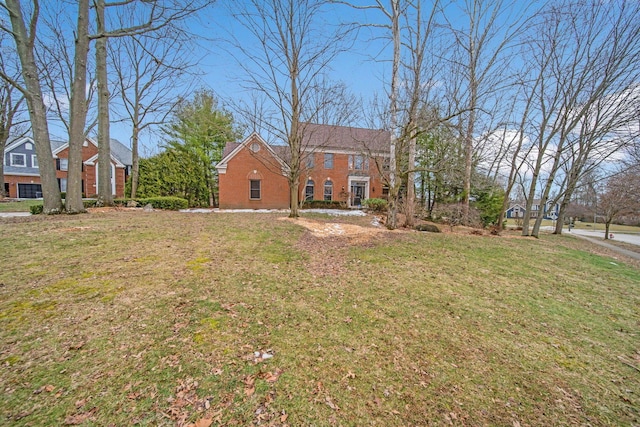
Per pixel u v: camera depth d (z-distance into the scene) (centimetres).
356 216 1467
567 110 1125
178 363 247
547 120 1177
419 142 1670
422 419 212
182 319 316
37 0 796
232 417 200
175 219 912
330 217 1348
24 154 2627
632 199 1669
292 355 274
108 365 238
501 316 392
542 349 321
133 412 196
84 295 347
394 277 511
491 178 1786
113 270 429
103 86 1154
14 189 2577
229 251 579
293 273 493
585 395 253
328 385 239
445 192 1683
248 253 579
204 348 271
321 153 1958
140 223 771
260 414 204
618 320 409
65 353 247
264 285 429
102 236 592
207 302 358
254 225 867
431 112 859
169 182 1797
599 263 777
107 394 209
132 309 325
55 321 291
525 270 621
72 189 891
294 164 1053
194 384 226
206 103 2162
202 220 923
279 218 1063
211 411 203
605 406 241
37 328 277
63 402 199
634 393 259
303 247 667
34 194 2661
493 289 490
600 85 1049
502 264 653
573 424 219
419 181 1789
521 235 1253
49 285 365
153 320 308
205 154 2230
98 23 992
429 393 240
